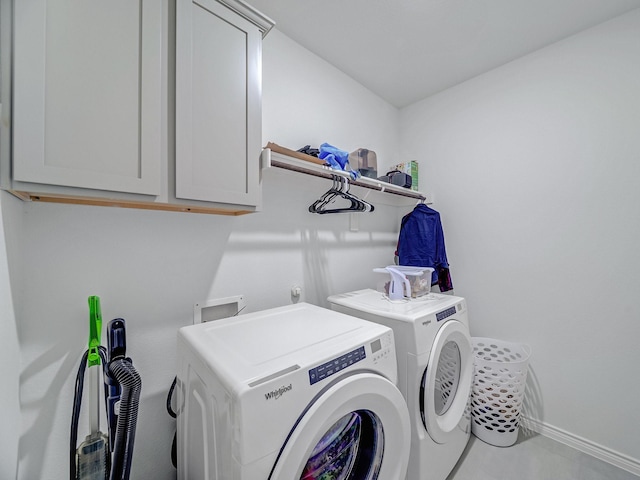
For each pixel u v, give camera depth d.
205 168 0.93
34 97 0.64
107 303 1.03
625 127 1.49
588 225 1.60
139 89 0.79
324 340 0.91
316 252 1.79
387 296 1.69
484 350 1.96
